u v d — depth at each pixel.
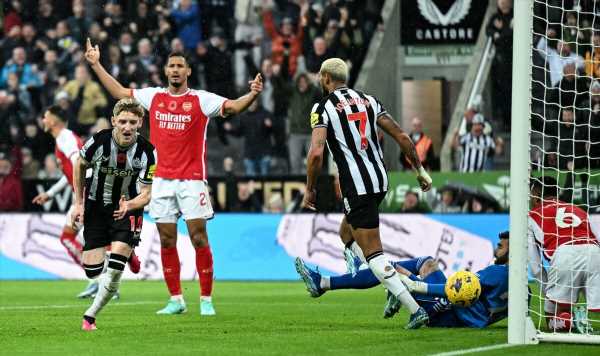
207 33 49.31
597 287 19.09
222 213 40.97
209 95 23.27
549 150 40.88
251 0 48.72
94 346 16.39
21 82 48.22
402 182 41.56
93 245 19.80
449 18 45.88
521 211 16.98
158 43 48.97
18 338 17.64
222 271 40.25
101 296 19.17
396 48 46.47
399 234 39.22
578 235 19.31
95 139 19.08
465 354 15.23
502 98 45.12
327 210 41.81
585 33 42.44
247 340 17.31
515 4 17.28
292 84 46.81
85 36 49.06
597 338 16.58
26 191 44.12
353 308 25.95
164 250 23.69
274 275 39.91
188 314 23.48
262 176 43.06
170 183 23.30
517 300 16.92
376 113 19.33
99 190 19.41
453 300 19.50
